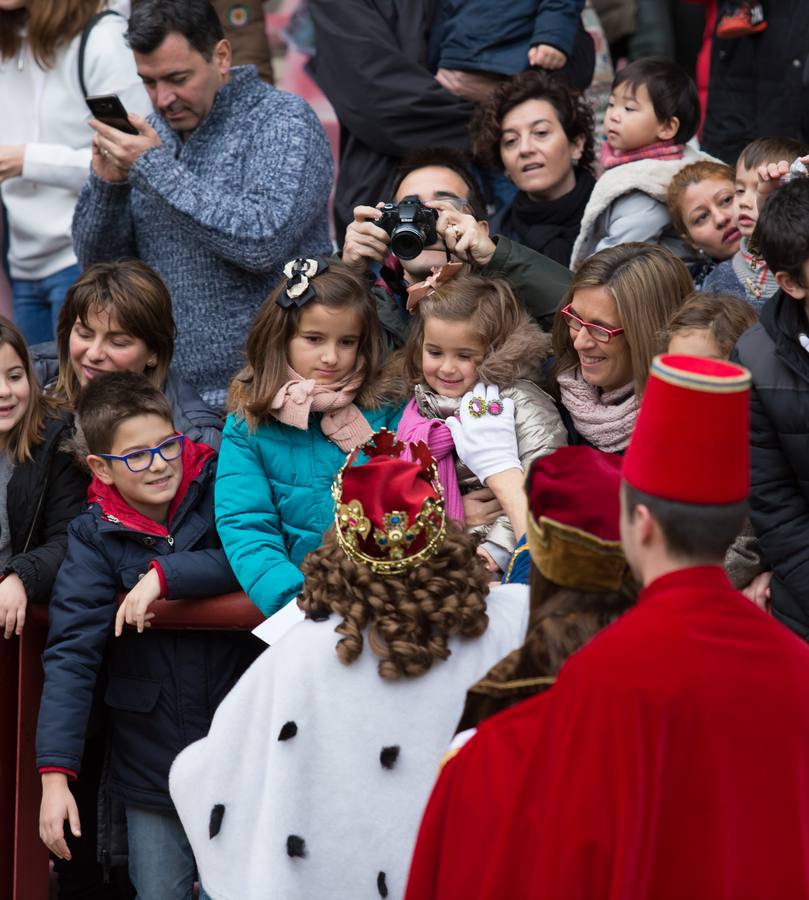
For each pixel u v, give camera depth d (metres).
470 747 7.39
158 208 14.70
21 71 17.52
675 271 11.94
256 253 14.23
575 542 7.43
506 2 17.69
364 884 8.70
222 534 12.07
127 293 13.26
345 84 17.69
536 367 12.45
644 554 7.19
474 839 7.18
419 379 12.56
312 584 8.99
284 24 21.39
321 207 15.01
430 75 17.61
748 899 6.81
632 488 7.13
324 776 8.75
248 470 12.21
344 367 12.26
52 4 16.92
